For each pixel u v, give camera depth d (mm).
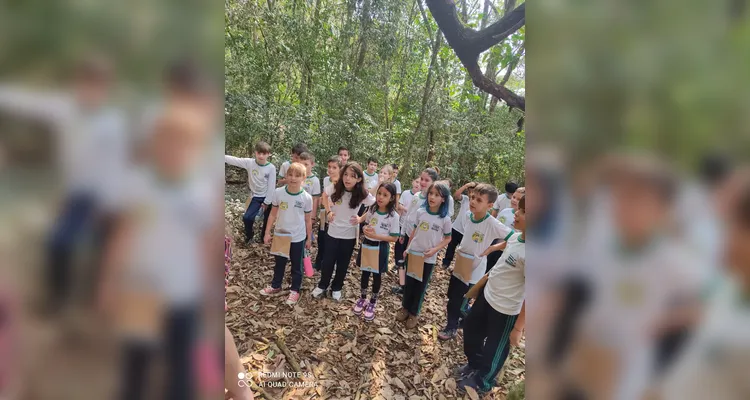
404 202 6215
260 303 4250
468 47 3018
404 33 8984
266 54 7527
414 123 10094
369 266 4168
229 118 7039
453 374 3352
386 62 9344
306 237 4617
